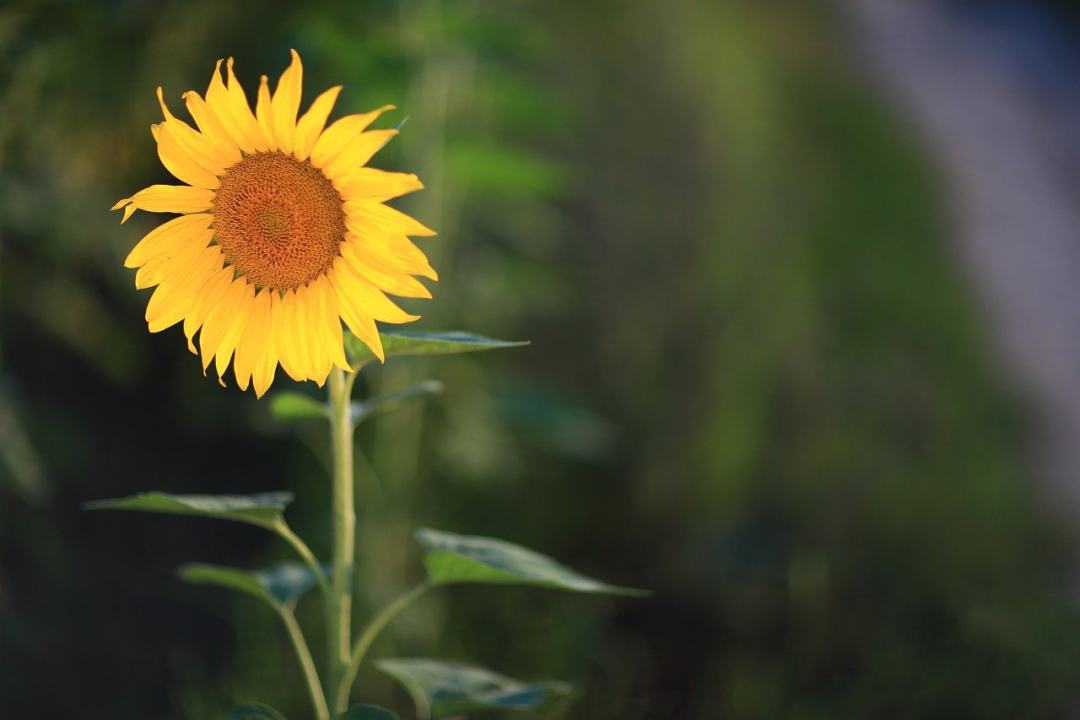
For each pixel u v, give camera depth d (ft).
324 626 8.95
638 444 11.54
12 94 8.04
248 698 8.45
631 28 13.55
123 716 8.29
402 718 8.82
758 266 12.68
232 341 5.26
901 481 11.07
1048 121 21.36
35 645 8.17
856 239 14.23
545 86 12.12
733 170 13.20
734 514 11.21
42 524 8.61
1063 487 11.68
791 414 11.84
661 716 9.64
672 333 11.90
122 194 9.05
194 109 5.16
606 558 11.18
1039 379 13.33
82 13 8.19
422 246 9.00
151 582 9.18
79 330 8.92
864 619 9.96
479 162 8.61
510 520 10.71
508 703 5.53
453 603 9.81
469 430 9.63
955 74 22.75
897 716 9.19
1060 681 9.18
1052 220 17.31
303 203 5.17
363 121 5.15
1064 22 27.02
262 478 10.22
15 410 8.07
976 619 9.44
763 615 10.46
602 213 12.00
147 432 9.71
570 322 11.48
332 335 5.22
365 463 9.50
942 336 13.28
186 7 8.78
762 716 9.35
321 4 8.96
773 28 19.43
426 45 8.58
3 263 8.65
